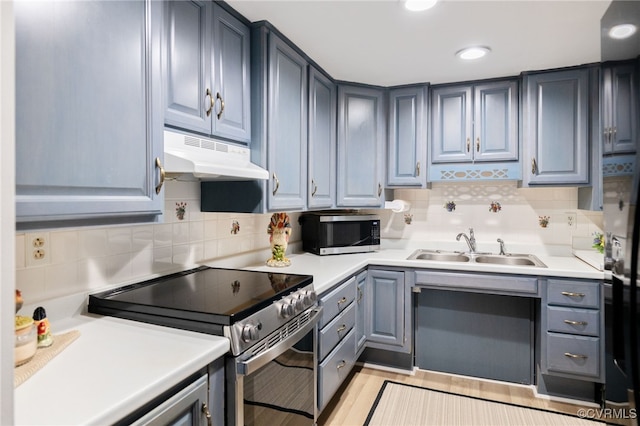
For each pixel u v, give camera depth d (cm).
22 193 81
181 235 184
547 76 245
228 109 167
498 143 260
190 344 109
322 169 251
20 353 91
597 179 235
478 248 294
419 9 170
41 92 85
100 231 143
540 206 281
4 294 51
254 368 119
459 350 271
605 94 92
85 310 136
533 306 252
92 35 97
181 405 97
